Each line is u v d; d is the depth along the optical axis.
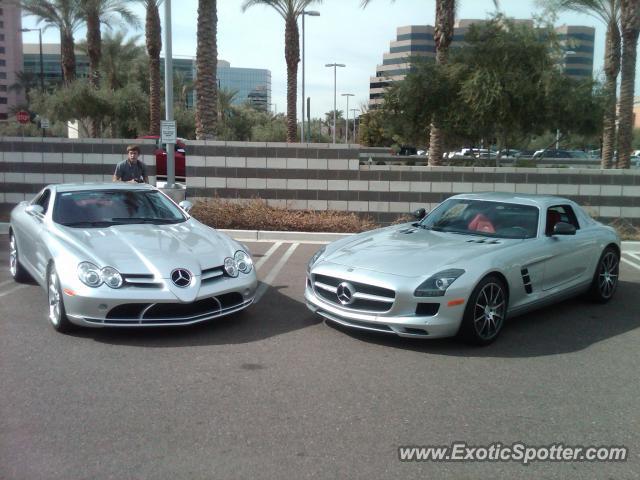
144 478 3.33
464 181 13.11
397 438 3.85
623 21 17.08
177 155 13.33
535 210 6.84
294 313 6.70
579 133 14.57
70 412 4.12
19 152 13.38
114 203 7.07
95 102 28.20
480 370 5.09
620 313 7.12
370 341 5.77
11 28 104.81
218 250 6.19
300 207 13.41
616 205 13.03
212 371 4.93
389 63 103.81
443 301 5.34
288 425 4.00
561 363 5.31
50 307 5.95
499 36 13.88
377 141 51.16
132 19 29.36
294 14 28.78
